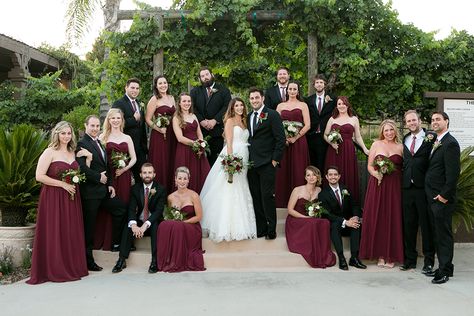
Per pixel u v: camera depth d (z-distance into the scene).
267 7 7.36
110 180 5.52
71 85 16.09
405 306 3.96
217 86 6.65
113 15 9.27
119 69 7.51
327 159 6.31
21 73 13.84
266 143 5.64
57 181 4.89
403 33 7.31
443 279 4.74
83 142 5.34
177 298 4.18
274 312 3.78
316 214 5.63
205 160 6.21
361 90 7.57
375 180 5.59
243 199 5.72
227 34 7.52
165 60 7.64
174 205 5.61
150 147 6.21
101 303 4.03
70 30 9.32
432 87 7.35
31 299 4.16
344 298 4.18
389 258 5.46
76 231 5.00
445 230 4.81
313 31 7.34
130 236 5.39
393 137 5.58
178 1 7.48
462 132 6.44
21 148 5.62
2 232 5.45
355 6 7.17
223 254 5.55
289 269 5.40
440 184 4.87
